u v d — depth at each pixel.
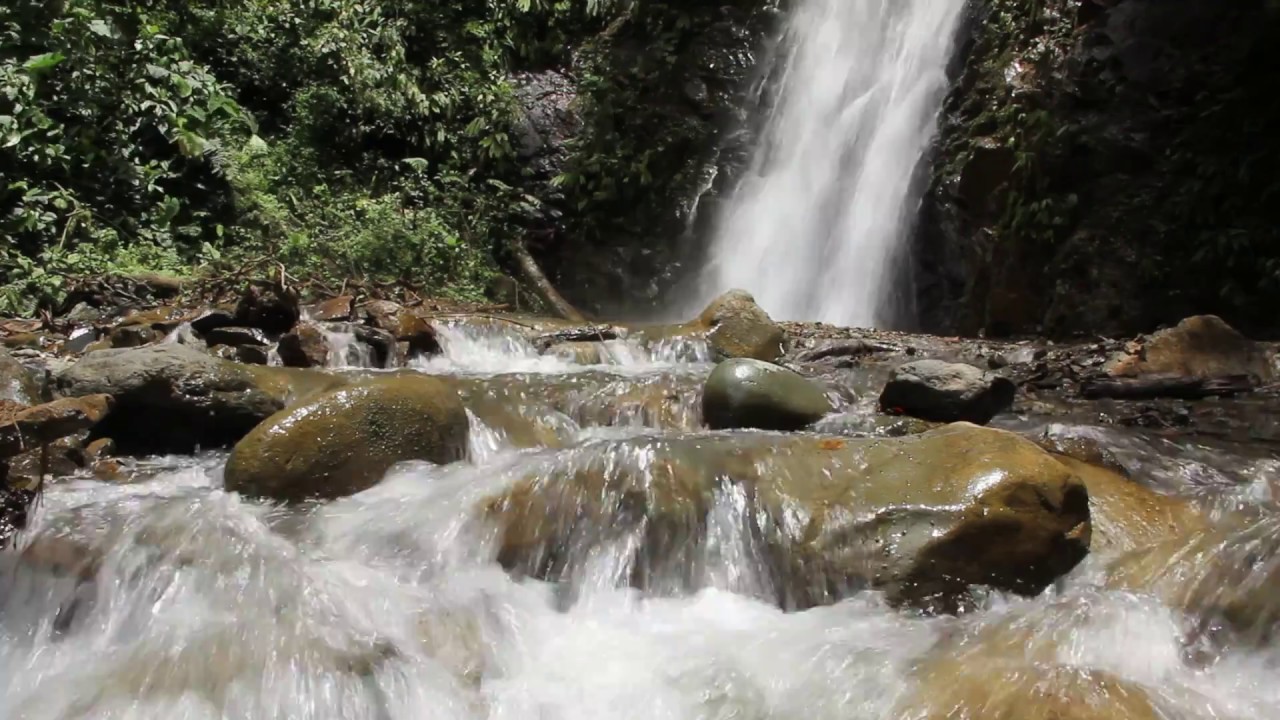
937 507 3.83
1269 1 9.50
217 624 3.50
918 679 3.20
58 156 9.05
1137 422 6.10
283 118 12.66
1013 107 10.43
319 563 3.88
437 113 13.60
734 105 14.32
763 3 14.73
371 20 13.56
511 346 7.53
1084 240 9.90
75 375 4.98
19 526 4.05
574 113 14.46
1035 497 3.81
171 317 6.85
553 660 3.50
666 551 4.02
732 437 4.49
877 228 11.98
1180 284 9.49
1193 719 2.94
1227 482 4.88
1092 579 3.83
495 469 4.55
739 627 3.67
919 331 11.40
